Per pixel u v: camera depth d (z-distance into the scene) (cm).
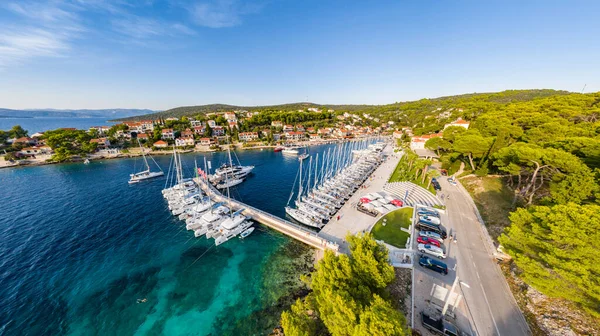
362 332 1228
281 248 3281
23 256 3127
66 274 2808
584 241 1520
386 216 3650
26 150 9144
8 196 5241
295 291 2555
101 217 4231
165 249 3300
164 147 10912
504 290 2142
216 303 2420
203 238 3566
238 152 10862
